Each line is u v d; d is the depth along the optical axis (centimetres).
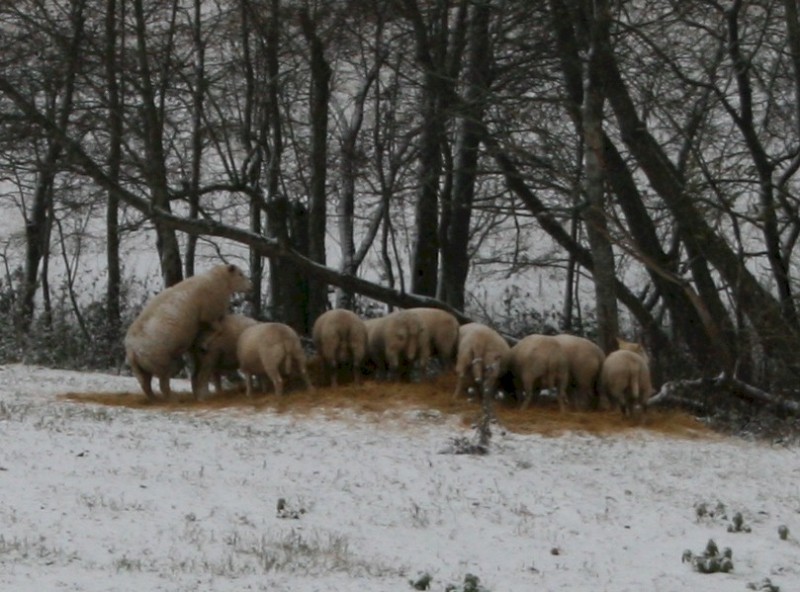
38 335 4319
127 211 6153
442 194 4566
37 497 1909
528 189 4356
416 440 2506
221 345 2936
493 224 5706
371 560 1717
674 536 1945
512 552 1819
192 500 1966
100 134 5319
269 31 4422
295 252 3822
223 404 2823
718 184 3869
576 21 3888
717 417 3019
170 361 2914
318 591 1539
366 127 5391
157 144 4094
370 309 4778
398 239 6781
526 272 6600
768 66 5056
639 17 4531
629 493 2194
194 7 5231
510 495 2130
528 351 2780
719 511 2080
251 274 5353
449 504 2055
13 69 4675
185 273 5788
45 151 5344
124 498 1944
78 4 4519
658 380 3738
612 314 3425
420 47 4206
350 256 4375
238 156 5847
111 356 4269
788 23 3847
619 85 3794
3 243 6844
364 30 4778
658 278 3922
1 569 1537
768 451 2630
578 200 3691
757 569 1784
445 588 1587
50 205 5459
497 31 4203
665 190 3759
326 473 2200
